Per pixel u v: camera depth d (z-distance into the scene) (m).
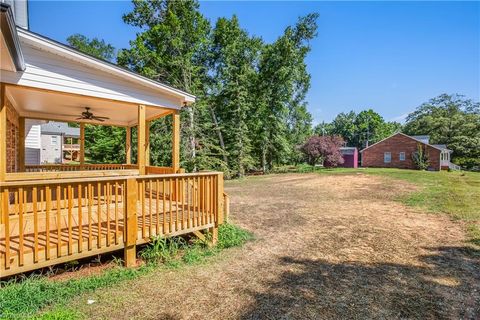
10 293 2.65
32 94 5.50
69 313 2.48
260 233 5.59
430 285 3.25
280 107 23.77
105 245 3.43
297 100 25.92
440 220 6.65
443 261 4.04
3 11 2.29
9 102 5.75
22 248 2.81
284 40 22.67
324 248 4.64
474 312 2.65
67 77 4.89
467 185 13.68
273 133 24.02
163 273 3.51
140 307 2.67
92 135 20.44
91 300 2.78
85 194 5.41
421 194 10.75
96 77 5.30
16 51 3.24
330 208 8.29
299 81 25.14
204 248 4.50
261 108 22.98
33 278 3.08
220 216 4.78
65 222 4.17
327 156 26.36
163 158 17.17
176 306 2.71
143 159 6.02
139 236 3.77
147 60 17.59
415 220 6.67
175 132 6.66
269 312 2.62
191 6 19.06
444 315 2.60
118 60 18.73
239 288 3.13
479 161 34.19
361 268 3.77
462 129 38.72
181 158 17.16
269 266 3.82
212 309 2.66
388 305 2.77
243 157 20.45
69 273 3.38
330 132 67.81
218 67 21.97
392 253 4.40
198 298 2.88
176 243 4.36
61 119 8.80
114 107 7.12
